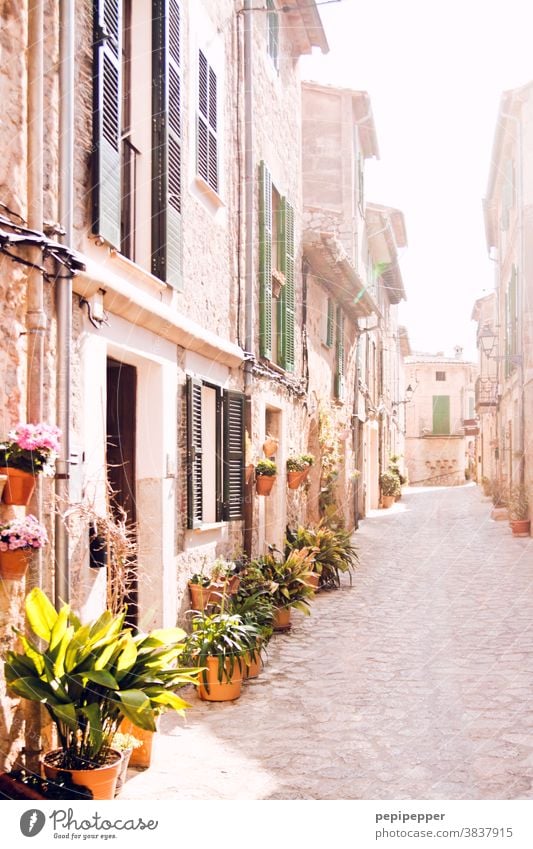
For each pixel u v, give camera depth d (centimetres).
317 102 1638
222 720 519
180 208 625
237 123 837
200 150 706
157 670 402
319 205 1625
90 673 361
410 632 768
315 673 629
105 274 471
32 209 396
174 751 464
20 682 354
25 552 349
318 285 1293
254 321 891
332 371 1438
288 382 1048
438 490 3397
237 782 418
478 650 691
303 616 854
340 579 1101
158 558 592
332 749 466
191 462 654
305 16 1077
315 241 1160
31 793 356
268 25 977
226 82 798
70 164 424
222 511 753
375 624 807
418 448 4025
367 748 468
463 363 4006
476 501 2472
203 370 718
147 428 600
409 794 404
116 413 601
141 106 590
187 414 653
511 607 874
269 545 933
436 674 621
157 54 588
